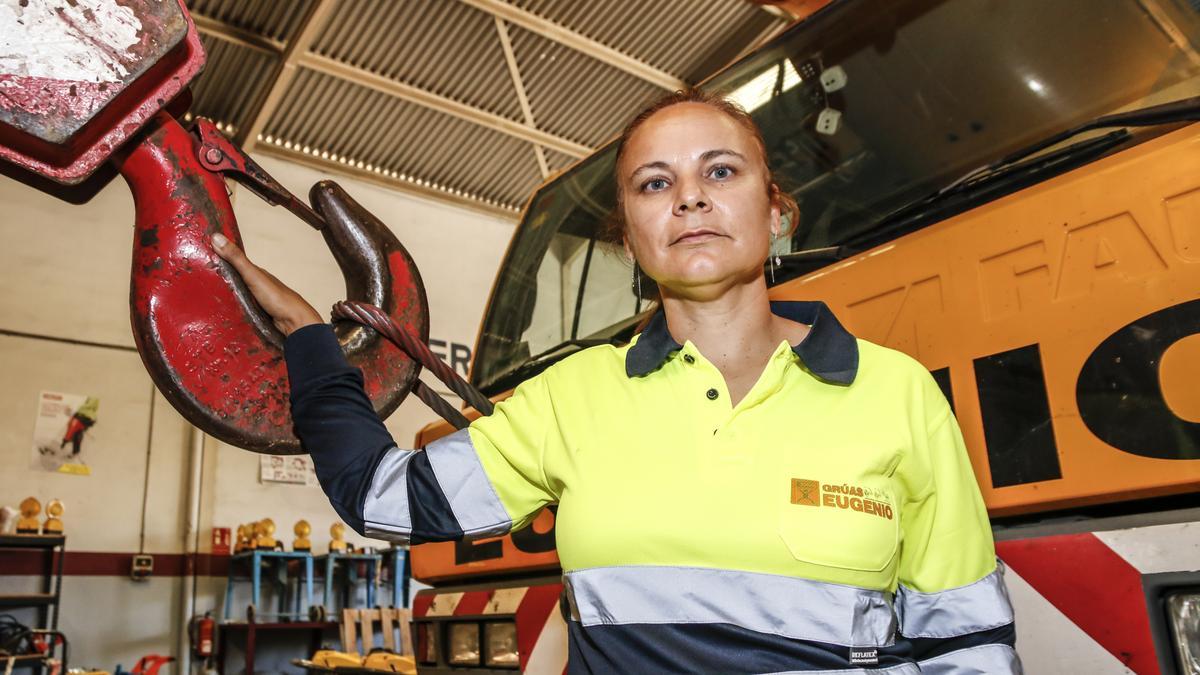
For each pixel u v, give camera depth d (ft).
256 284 3.17
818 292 4.75
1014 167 4.52
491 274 27.58
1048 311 3.82
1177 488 3.36
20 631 18.85
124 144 3.15
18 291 21.45
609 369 3.00
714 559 2.52
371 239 3.62
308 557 22.48
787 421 2.69
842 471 2.61
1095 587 3.52
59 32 2.83
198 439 22.77
